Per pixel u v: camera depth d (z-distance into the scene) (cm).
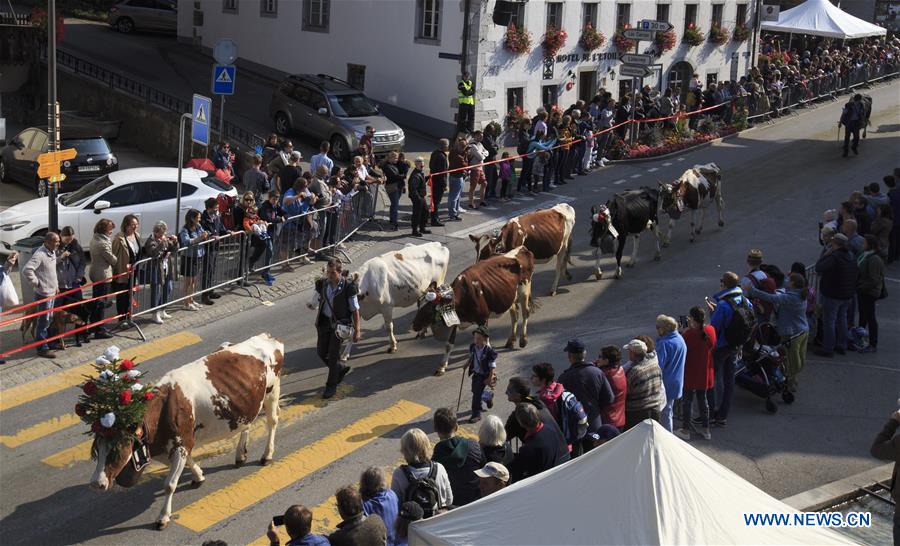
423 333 1352
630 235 2066
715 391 1216
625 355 1432
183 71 3431
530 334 1521
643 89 2998
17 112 3059
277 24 3403
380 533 730
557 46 3055
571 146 2509
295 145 2725
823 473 1118
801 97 3703
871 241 1475
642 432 697
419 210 2000
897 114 3597
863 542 977
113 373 939
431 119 2988
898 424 903
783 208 2317
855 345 1498
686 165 2752
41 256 1331
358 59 3152
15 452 1116
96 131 2511
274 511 1016
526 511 678
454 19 2856
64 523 980
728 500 668
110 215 1811
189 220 1546
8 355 1357
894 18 4816
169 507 981
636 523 645
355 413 1238
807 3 3959
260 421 1219
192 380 995
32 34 3019
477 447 898
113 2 4491
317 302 1280
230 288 1655
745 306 1195
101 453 920
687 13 3669
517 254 1429
